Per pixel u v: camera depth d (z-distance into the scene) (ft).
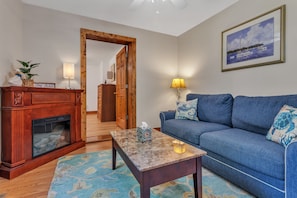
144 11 10.02
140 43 12.31
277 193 4.02
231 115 7.79
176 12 10.15
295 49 6.75
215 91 10.41
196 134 6.77
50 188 5.20
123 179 5.74
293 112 4.83
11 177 5.84
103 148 9.18
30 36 8.80
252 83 8.34
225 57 9.62
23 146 6.43
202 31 11.29
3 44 6.66
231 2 9.12
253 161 4.50
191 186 5.29
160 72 13.17
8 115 6.14
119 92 14.65
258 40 7.97
